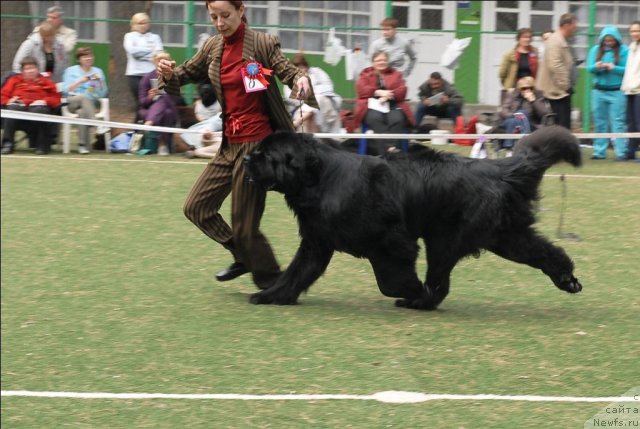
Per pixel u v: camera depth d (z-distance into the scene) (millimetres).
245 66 7145
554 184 13008
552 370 6047
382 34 17172
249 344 6605
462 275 8602
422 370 6059
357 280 8508
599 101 15422
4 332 6930
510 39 19234
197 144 15117
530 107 14148
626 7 19094
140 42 15922
